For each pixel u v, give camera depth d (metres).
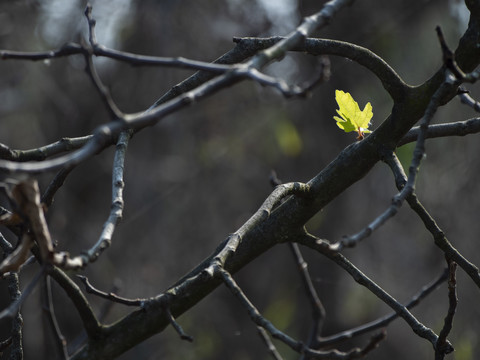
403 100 2.55
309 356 2.25
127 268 10.79
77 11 9.86
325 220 10.25
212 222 11.62
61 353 2.22
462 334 8.22
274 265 11.21
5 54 1.91
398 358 9.52
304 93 1.50
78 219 10.23
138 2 10.70
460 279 8.54
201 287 2.78
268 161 11.15
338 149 10.43
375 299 9.97
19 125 9.26
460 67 2.48
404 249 9.76
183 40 10.77
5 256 2.61
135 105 10.55
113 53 1.77
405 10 8.93
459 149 8.59
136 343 2.73
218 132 11.29
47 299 2.19
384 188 10.09
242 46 2.71
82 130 9.89
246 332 11.10
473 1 2.40
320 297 10.29
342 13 9.20
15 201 1.66
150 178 11.21
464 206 8.54
